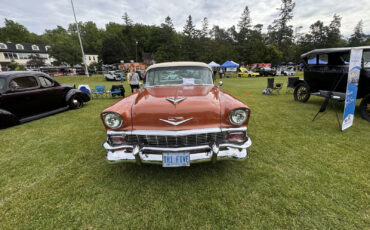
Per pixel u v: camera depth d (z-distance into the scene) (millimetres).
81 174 2402
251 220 1667
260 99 7324
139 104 2098
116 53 50250
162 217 1726
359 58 3389
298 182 2143
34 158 2824
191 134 1940
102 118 2012
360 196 1900
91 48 70750
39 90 4887
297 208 1778
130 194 2023
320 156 2705
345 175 2242
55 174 2408
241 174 2320
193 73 3084
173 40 52781
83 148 3154
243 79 19906
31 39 68062
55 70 31625
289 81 7059
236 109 1974
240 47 50188
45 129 4113
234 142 2057
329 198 1888
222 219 1687
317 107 5801
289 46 58500
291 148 2977
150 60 55188
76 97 6113
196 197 1958
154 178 2285
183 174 2346
